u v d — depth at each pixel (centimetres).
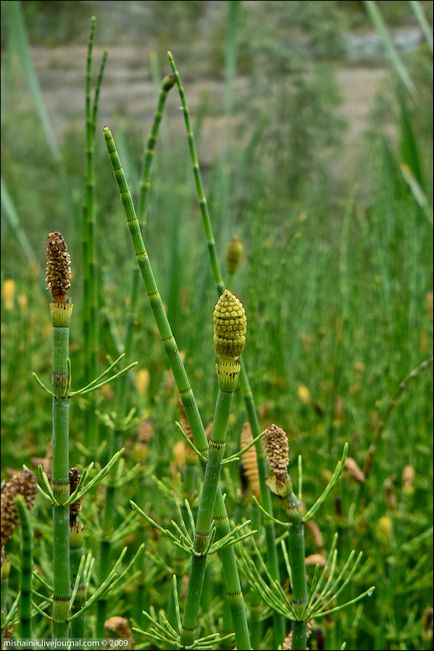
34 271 97
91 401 60
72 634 39
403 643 63
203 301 77
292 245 68
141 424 56
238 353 34
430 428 74
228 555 40
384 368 74
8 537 33
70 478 36
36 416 87
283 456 39
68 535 35
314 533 52
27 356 87
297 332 88
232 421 63
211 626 53
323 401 87
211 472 35
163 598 60
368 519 69
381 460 73
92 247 59
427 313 79
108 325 67
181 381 36
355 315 89
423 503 75
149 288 36
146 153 54
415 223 83
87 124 57
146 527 60
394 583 62
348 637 60
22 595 34
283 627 48
